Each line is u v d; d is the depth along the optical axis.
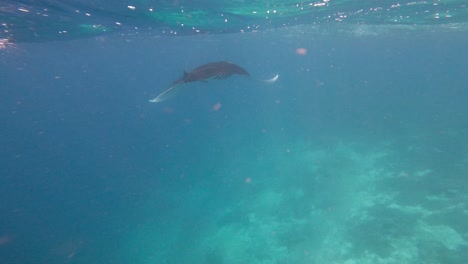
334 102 43.62
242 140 28.05
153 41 40.25
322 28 28.06
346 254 10.43
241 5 13.77
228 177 19.28
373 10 16.30
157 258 12.48
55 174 27.33
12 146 47.97
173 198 17.73
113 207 18.00
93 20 15.86
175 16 15.52
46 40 22.81
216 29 20.50
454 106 31.55
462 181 13.65
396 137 22.03
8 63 45.69
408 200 12.93
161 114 60.72
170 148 29.72
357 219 12.31
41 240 15.43
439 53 104.12
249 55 94.81
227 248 12.10
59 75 120.06
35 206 20.14
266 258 11.11
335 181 16.11
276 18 17.08
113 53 56.09
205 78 5.54
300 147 23.06
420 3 14.81
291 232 12.33
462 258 9.13
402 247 10.14
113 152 32.53
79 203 19.45
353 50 78.56
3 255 14.41
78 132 54.06
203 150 26.80
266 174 18.70
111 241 14.38
